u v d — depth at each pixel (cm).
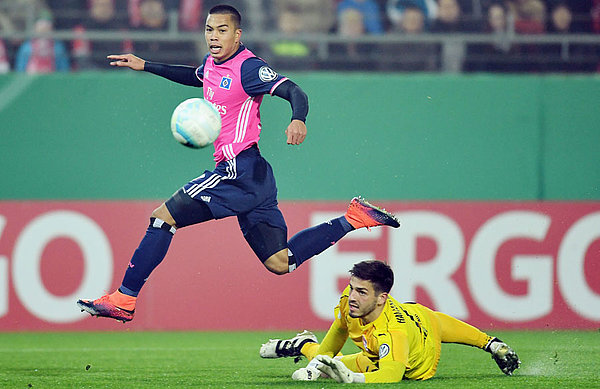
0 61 3638
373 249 3281
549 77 3406
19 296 3225
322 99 3375
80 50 3656
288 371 2073
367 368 1739
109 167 3356
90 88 3366
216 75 1841
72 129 3362
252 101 1831
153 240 1814
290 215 3294
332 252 3278
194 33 3675
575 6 3728
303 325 3259
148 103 3372
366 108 3381
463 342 1856
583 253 3312
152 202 3316
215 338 3016
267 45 3703
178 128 1733
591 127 3403
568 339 2909
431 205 3312
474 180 3384
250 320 3259
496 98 3406
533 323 3278
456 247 3294
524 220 3319
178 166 3366
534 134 3400
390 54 3675
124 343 2850
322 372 1662
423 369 1753
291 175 3341
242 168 1831
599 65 3647
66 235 3262
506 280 3291
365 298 1634
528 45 3666
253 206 1853
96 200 3328
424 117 3394
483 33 3688
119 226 3284
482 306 3278
